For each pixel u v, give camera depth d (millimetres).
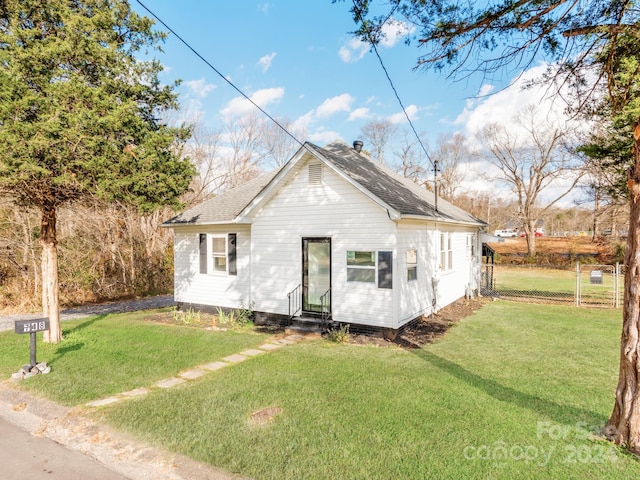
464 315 12531
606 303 15078
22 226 15898
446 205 16875
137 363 7672
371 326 9836
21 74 7332
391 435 4578
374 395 5797
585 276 25547
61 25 8406
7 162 6934
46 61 7828
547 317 12180
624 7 4348
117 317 13297
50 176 7746
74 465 4195
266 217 11664
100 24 8625
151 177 8391
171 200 9016
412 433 4621
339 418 5039
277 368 7164
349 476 3791
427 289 11844
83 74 8641
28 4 7875
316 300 10945
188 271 14570
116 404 5664
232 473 3896
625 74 4551
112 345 9094
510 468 3902
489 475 3783
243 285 12906
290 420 4996
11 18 7836
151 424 4953
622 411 4309
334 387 6145
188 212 15312
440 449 4262
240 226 12945
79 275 16844
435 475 3795
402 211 9359
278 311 11484
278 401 5621
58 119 7219
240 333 10500
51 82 7867
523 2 4469
